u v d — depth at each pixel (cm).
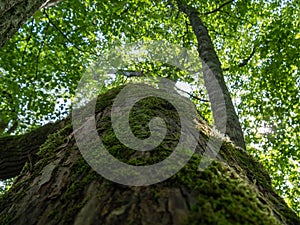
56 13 657
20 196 129
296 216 121
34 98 703
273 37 669
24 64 686
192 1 686
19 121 705
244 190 92
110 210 83
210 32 762
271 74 691
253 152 739
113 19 703
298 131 688
